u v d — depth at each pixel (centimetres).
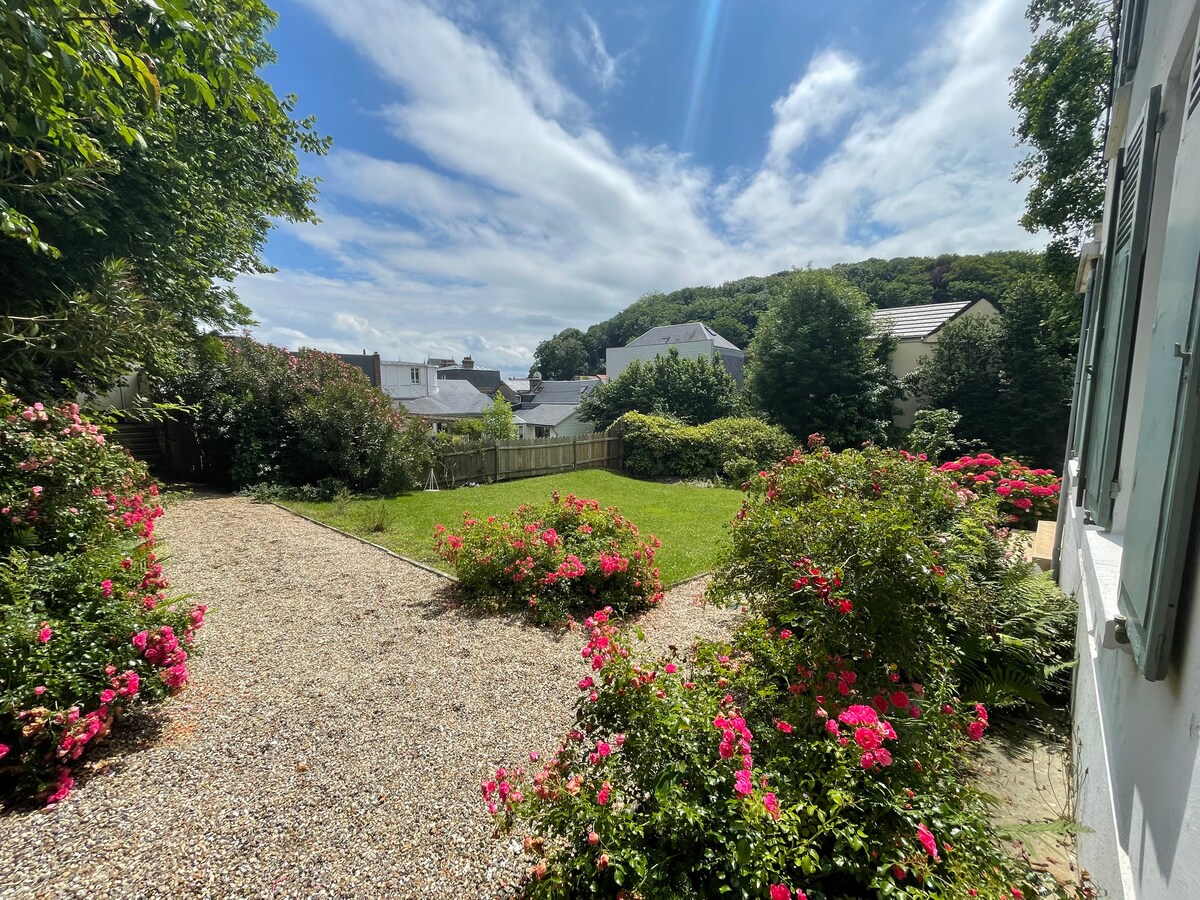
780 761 167
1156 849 113
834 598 235
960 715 212
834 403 1588
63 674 231
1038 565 414
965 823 149
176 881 180
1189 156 121
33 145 371
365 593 469
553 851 171
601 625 261
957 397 1570
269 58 819
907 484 379
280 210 1039
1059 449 1477
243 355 1048
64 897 173
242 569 526
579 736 191
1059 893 146
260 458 988
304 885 181
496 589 454
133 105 429
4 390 368
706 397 1900
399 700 300
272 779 233
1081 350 446
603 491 1134
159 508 473
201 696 298
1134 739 142
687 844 144
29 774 215
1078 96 1102
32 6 186
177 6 220
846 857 143
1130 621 135
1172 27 195
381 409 1061
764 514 340
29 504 314
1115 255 280
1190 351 104
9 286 515
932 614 271
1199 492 108
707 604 458
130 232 580
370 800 221
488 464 1238
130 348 509
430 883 182
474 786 231
